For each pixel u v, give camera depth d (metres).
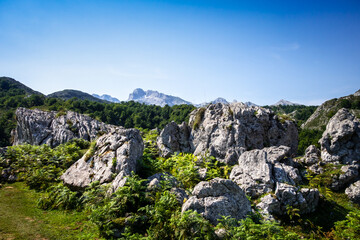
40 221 12.46
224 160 26.89
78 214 13.57
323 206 17.94
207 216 11.48
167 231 10.38
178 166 21.55
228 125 28.95
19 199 15.95
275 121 30.22
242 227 10.38
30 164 22.23
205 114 33.28
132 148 18.80
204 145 29.84
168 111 120.50
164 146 30.97
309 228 15.27
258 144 28.17
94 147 20.69
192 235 9.79
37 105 109.38
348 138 24.22
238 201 12.61
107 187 15.19
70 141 35.31
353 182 21.36
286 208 16.27
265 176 18.81
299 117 166.62
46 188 18.00
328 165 23.91
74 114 45.50
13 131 52.12
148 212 11.73
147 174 18.11
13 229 11.20
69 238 10.74
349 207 18.61
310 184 22.02
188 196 13.90
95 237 10.84
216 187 12.64
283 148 24.47
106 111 106.50
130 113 115.44
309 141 73.25
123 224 11.26
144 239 9.79
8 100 108.38
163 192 13.35
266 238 10.07
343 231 13.59
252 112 29.97
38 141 40.31
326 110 127.62
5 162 22.75
